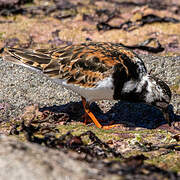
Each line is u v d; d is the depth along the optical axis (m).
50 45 16.77
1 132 9.88
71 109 11.39
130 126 10.85
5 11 19.94
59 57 10.50
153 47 16.34
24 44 16.58
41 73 10.60
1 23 18.94
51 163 6.27
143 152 9.12
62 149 8.22
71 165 6.40
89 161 7.41
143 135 10.15
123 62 10.09
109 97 10.36
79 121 11.14
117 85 10.00
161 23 19.50
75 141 8.67
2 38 17.09
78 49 10.58
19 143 6.97
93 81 10.03
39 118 10.81
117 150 9.22
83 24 19.25
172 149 9.23
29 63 10.61
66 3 21.77
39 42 17.00
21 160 6.22
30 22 19.23
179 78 12.99
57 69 10.39
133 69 10.12
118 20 19.58
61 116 10.83
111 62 9.97
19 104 11.45
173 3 22.25
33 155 6.48
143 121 11.20
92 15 20.22
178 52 16.28
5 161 6.14
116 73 9.84
